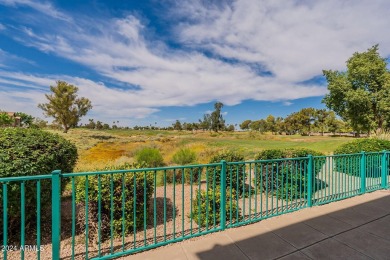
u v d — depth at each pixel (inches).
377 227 133.8
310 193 170.6
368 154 212.2
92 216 141.3
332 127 2107.5
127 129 2898.6
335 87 1010.1
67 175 94.7
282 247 112.3
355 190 205.0
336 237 122.1
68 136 1198.9
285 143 1221.7
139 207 153.9
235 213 165.3
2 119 683.4
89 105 1400.1
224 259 102.3
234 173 258.2
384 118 940.6
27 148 129.5
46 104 1284.4
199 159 461.1
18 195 120.3
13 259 113.5
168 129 3112.7
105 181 140.9
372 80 977.5
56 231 91.5
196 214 163.9
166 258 104.0
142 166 167.2
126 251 107.8
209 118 2743.6
